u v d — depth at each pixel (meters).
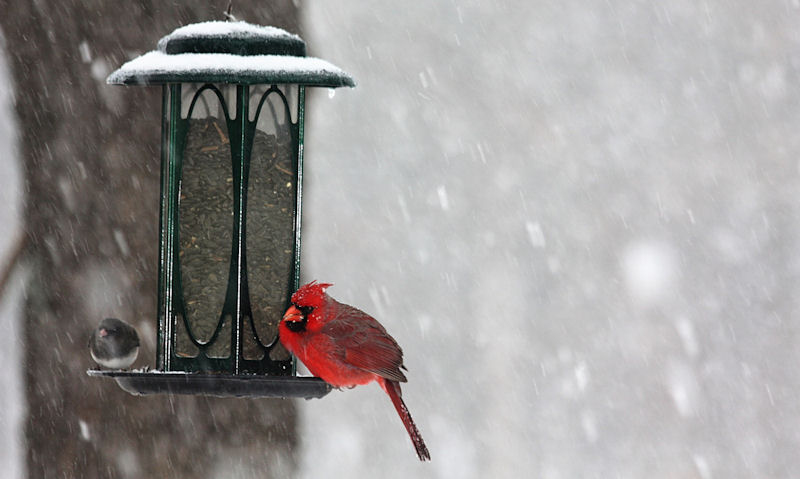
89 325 11.30
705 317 17.19
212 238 10.09
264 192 10.20
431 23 15.17
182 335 10.09
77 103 11.40
